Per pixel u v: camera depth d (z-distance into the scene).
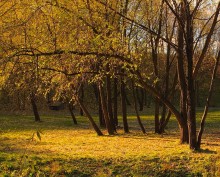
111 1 15.08
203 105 63.16
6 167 12.41
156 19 20.19
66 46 12.78
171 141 20.22
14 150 16.56
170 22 24.05
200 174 12.27
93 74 16.86
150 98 61.44
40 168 12.53
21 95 17.19
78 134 25.30
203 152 15.02
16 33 11.52
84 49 13.48
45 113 47.69
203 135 23.91
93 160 13.72
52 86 15.51
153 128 30.59
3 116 41.41
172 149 16.31
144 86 17.05
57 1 12.20
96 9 14.35
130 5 18.34
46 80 14.34
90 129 29.41
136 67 14.98
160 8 18.58
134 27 16.02
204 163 13.07
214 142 19.38
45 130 28.19
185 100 18.36
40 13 11.66
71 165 13.05
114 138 22.31
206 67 36.47
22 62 11.18
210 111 52.69
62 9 12.23
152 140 20.92
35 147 17.69
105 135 24.55
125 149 16.86
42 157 14.01
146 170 12.66
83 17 13.26
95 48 13.33
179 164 13.15
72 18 12.53
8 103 43.78
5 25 11.38
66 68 14.36
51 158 13.80
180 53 16.33
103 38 13.36
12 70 10.82
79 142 20.06
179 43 18.17
